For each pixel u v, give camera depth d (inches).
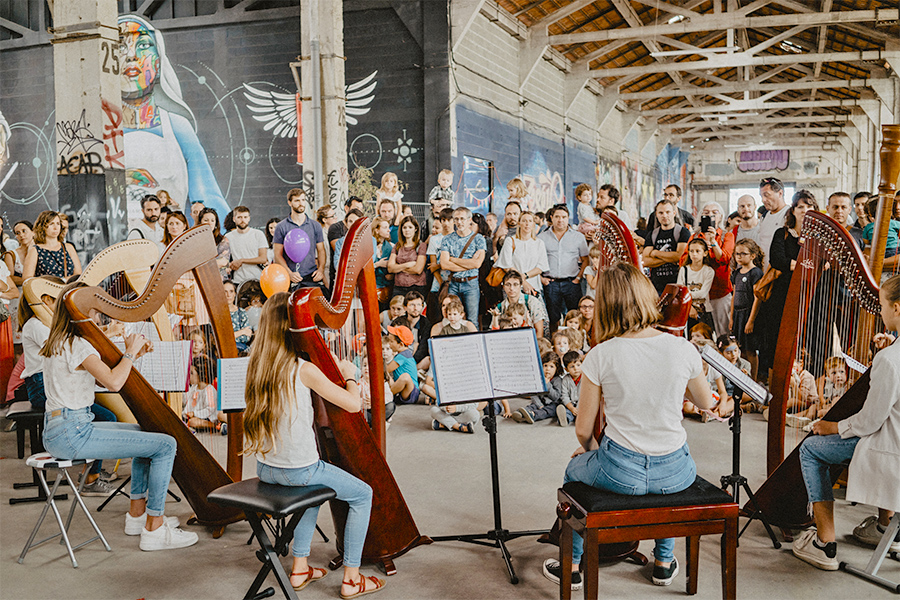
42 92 426.9
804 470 112.4
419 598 103.2
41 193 434.0
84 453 115.3
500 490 147.6
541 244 251.9
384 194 316.8
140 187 403.5
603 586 106.1
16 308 239.9
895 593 103.0
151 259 131.2
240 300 218.5
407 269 256.1
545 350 219.1
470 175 412.5
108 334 128.6
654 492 91.2
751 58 547.2
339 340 182.1
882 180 129.5
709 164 1315.2
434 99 377.4
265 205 392.8
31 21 424.8
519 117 491.5
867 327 159.9
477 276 247.0
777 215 221.1
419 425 204.7
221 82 392.2
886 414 100.1
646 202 933.2
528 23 485.1
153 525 121.5
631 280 93.3
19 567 114.7
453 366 113.7
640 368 91.5
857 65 660.1
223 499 96.3
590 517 87.9
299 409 98.6
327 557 118.7
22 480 159.9
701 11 576.4
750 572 110.3
